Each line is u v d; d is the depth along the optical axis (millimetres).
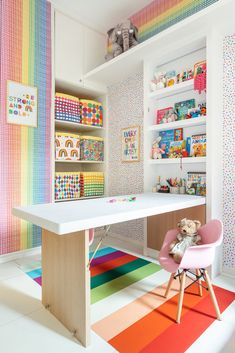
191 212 2098
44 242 1575
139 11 2785
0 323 1407
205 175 2191
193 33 2055
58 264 1436
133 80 2902
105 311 1513
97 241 3035
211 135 1953
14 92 2367
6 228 2361
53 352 1183
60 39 2719
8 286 1854
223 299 1645
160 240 2367
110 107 3234
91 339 1272
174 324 1388
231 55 2031
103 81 3109
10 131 2355
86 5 2674
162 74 2486
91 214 1271
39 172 2570
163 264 1499
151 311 1513
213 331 1329
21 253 2463
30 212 1338
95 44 3061
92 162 3219
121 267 2195
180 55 2371
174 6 2432
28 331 1340
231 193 2047
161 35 2104
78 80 2900
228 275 2037
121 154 3094
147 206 1551
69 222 1089
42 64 2562
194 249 1328
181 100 2395
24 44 2428
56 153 2734
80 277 1253
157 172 2641
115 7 2701
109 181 3285
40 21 2545
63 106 2775
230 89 2039
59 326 1388
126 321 1415
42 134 2580
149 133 2543
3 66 2291
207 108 1975
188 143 2320
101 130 3340
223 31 2006
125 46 2537
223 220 2096
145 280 1936
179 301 1412
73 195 2922
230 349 1195
